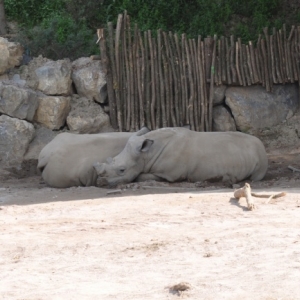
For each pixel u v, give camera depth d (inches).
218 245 386.9
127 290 319.0
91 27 1001.5
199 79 843.4
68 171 624.4
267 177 684.7
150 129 832.3
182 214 468.1
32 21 1000.2
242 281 323.9
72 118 810.8
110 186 623.5
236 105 853.8
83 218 470.9
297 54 881.5
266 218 442.9
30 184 669.3
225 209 476.7
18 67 834.2
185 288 312.2
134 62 829.8
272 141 848.3
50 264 368.5
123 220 458.9
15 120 771.4
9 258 383.2
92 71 829.8
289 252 365.1
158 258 369.7
